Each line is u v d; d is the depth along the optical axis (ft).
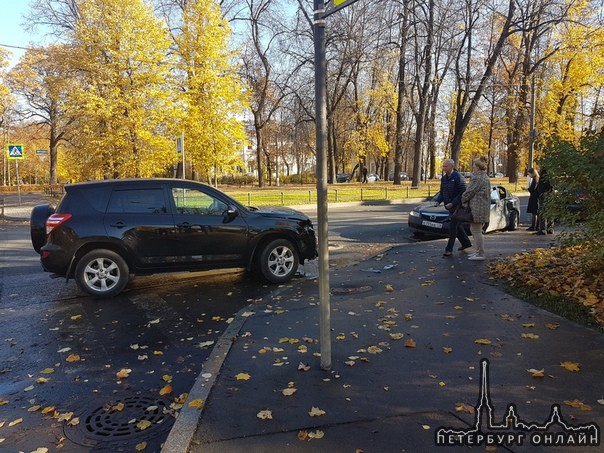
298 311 19.08
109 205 23.27
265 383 12.57
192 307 21.30
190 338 17.35
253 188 130.41
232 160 89.86
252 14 118.11
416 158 118.42
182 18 86.63
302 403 11.41
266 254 25.34
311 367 13.51
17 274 29.12
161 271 23.88
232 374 13.20
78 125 82.69
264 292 23.79
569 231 22.75
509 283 21.77
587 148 19.06
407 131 169.78
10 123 154.10
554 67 118.42
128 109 71.97
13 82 136.26
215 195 25.13
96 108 69.82
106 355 15.85
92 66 70.33
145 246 23.39
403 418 10.57
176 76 81.97
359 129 140.56
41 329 18.57
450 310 18.37
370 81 150.20
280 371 13.32
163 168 79.36
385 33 119.03
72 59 73.26
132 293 23.89
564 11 89.51
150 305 21.68
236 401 11.61
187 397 11.94
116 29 70.59
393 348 14.75
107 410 12.12
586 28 95.30
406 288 22.00
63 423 11.51
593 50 101.35
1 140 205.05
